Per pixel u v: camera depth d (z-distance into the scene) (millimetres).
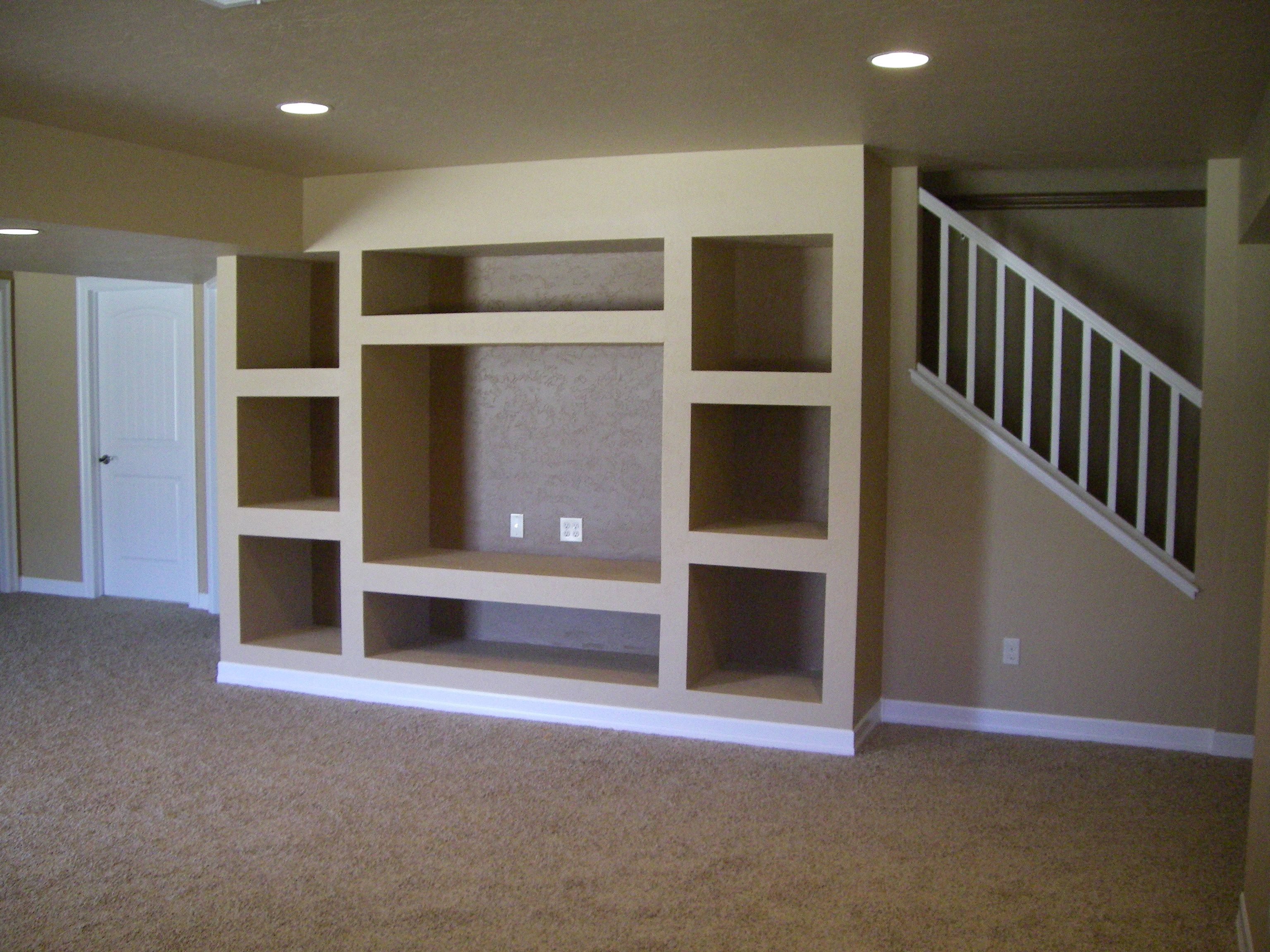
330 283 5434
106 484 7281
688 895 3082
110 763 4121
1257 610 4246
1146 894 3113
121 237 4289
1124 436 4977
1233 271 4230
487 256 5047
